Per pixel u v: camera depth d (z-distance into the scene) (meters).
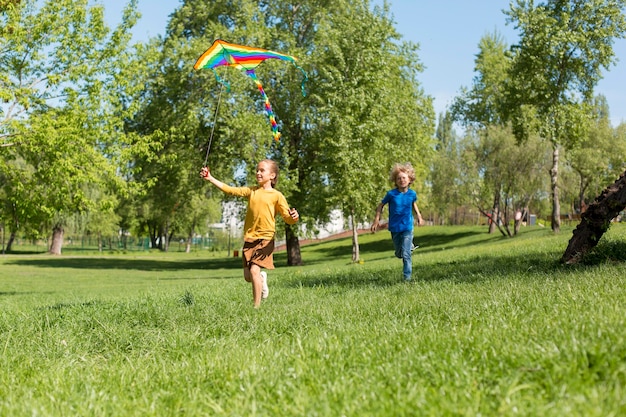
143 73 21.84
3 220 19.66
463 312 5.45
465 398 2.74
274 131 8.05
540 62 34.47
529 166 42.81
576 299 5.40
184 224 72.81
